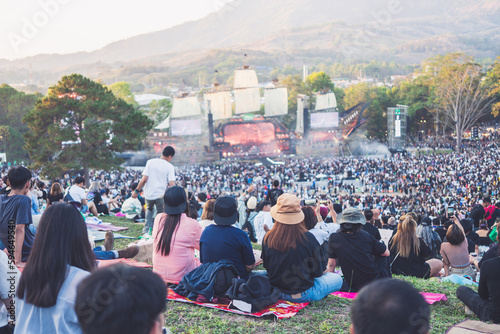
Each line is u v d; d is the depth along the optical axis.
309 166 71.94
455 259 8.57
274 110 112.88
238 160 96.19
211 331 4.91
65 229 2.99
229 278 5.79
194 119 95.81
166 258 6.35
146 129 42.16
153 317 1.77
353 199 44.69
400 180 55.94
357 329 1.73
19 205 5.45
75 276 2.93
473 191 46.44
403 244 8.20
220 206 6.02
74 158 40.34
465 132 103.94
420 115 107.25
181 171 74.94
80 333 2.85
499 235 5.61
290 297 5.82
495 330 5.16
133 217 14.59
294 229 5.80
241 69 118.81
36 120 38.78
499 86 94.62
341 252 6.62
